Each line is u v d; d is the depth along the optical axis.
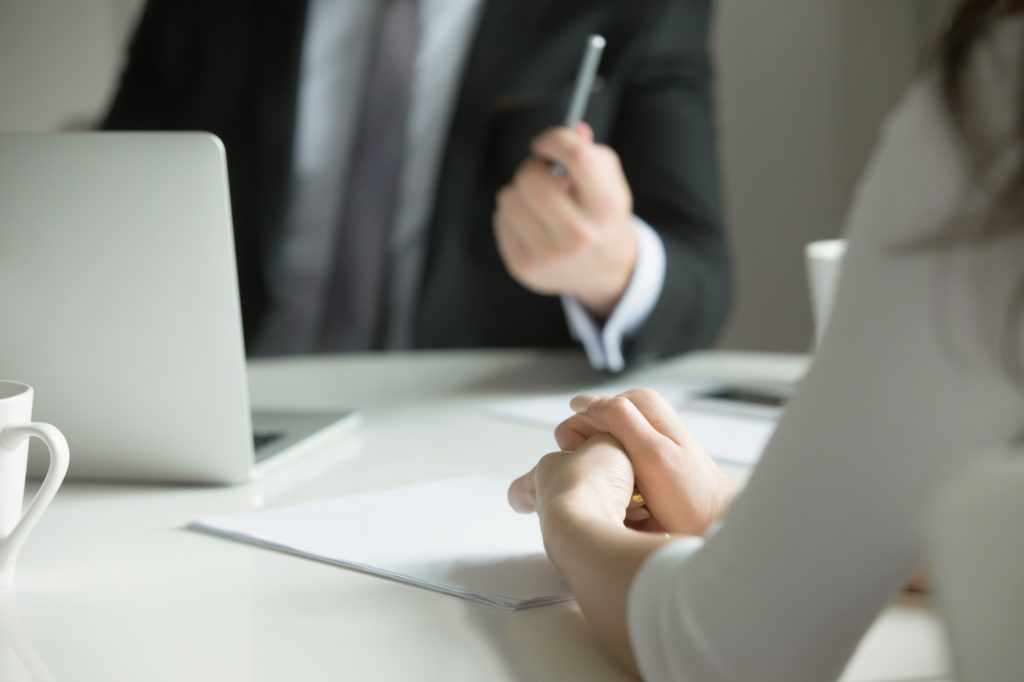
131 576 0.73
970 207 0.42
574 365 1.50
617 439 0.74
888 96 2.80
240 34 2.24
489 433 1.14
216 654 0.60
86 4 2.69
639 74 2.05
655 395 0.78
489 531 0.81
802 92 2.88
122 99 2.32
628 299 1.46
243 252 2.20
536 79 2.12
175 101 2.27
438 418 1.21
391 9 2.20
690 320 1.55
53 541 0.81
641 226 1.56
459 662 0.59
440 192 2.12
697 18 2.12
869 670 0.58
